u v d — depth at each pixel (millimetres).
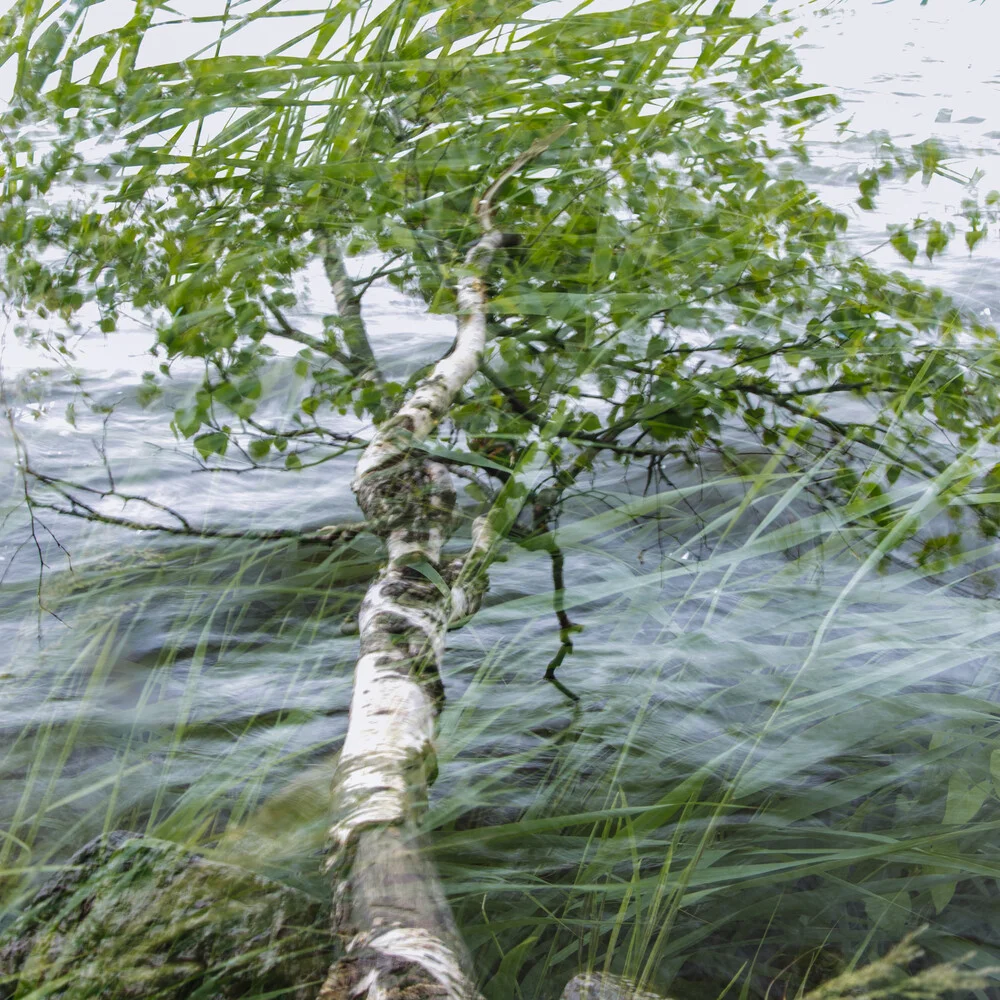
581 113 4180
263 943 1353
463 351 2816
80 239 3643
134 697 2242
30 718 2141
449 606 2008
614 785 1936
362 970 1160
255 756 2008
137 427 3779
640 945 1565
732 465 3258
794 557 2852
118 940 1360
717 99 3904
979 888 1699
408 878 1288
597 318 3176
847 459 3146
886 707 2172
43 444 3594
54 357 3939
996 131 4473
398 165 3932
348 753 1528
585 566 2793
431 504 2434
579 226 3568
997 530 2805
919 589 2686
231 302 3195
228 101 3871
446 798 1865
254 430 3688
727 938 1598
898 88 4840
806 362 3566
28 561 2893
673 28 4090
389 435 2480
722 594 2652
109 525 3088
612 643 2426
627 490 3258
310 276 4277
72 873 1474
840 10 4535
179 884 1432
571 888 1641
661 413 3096
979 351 3191
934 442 3148
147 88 3779
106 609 2625
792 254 3316
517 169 3873
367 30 4180
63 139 3660
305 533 3004
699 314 3076
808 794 1912
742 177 3637
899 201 4676
